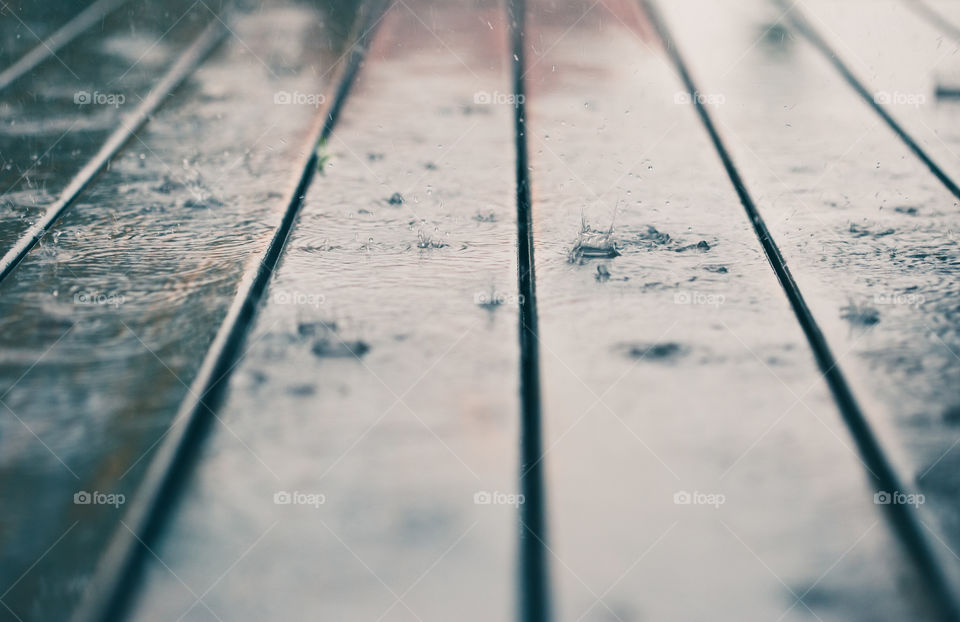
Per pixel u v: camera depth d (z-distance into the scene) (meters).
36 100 1.40
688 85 1.44
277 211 1.18
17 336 1.04
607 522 0.92
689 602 0.88
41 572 0.90
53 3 1.68
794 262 1.11
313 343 1.02
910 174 1.26
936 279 1.09
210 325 1.04
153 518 0.92
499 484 0.93
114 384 1.00
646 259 1.11
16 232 1.16
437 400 0.98
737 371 1.00
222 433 0.96
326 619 0.88
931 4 1.72
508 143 1.30
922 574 0.90
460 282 1.08
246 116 1.36
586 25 1.61
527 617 0.88
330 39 1.56
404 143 1.30
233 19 1.63
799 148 1.30
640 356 1.01
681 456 0.95
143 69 1.48
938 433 0.96
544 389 0.99
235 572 0.90
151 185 1.23
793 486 0.93
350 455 0.95
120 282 1.09
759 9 1.69
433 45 1.54
